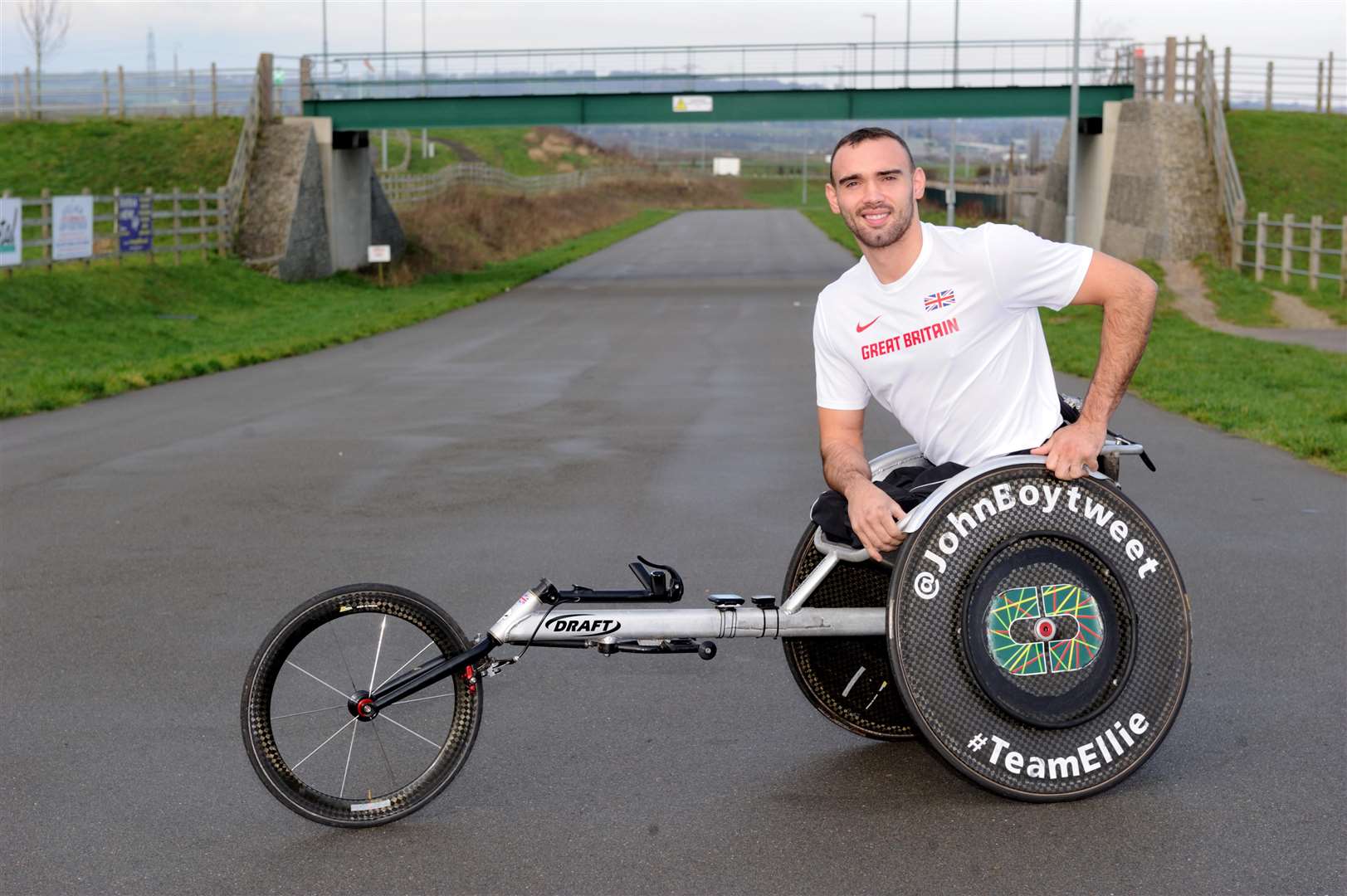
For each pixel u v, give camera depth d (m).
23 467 11.31
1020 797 4.23
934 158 110.38
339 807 4.16
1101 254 4.28
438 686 4.61
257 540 8.40
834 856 3.88
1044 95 43.97
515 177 95.25
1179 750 4.71
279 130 43.72
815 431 13.02
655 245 67.88
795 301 34.75
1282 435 11.85
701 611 4.35
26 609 6.83
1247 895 3.59
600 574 7.39
